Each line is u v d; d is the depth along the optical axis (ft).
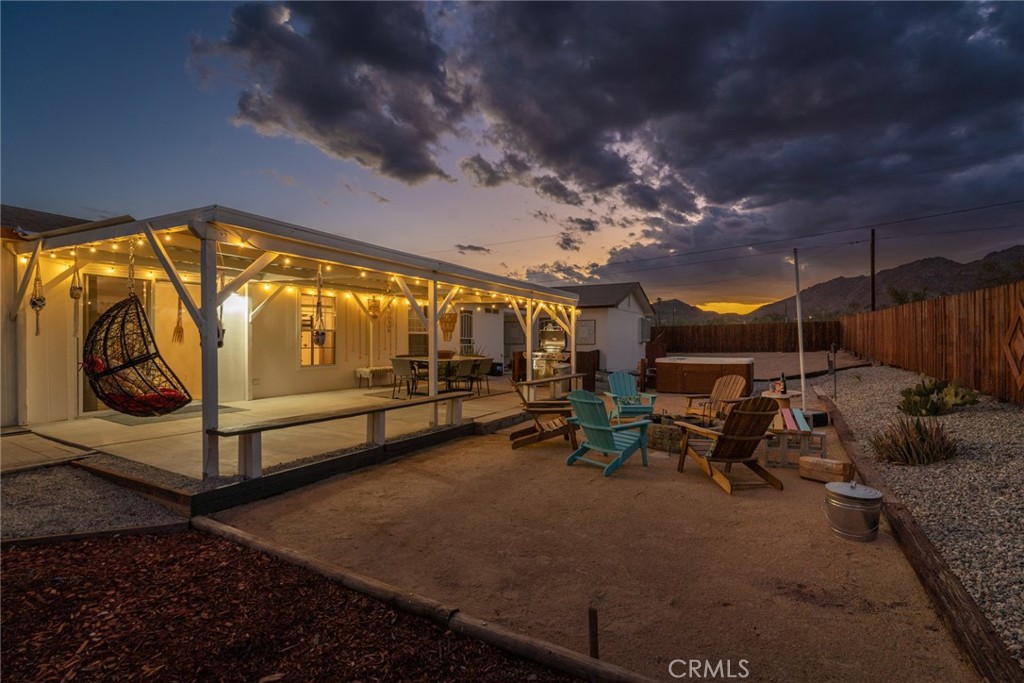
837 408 28.37
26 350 21.81
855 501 11.12
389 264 21.70
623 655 7.09
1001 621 7.46
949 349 28.76
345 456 17.24
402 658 6.87
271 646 7.15
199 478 14.21
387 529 12.12
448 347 51.29
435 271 24.62
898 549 10.76
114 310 18.56
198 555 10.50
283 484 15.05
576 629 7.79
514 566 10.09
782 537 11.49
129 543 11.14
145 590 8.88
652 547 10.98
